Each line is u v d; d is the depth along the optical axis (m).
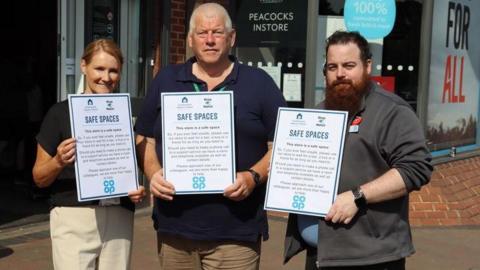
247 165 3.03
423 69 7.56
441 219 6.87
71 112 2.90
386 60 7.42
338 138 2.77
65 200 3.05
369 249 2.74
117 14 6.79
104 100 2.97
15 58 8.55
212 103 2.95
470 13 8.86
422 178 2.70
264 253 5.64
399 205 2.79
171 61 7.04
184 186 2.96
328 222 2.81
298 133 2.83
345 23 7.07
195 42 2.99
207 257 3.10
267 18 7.26
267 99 3.05
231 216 3.02
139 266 5.16
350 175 2.77
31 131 8.20
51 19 8.38
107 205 3.08
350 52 2.75
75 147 2.90
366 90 2.81
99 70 3.02
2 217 6.64
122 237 3.15
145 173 3.15
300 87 7.15
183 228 3.05
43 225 6.41
